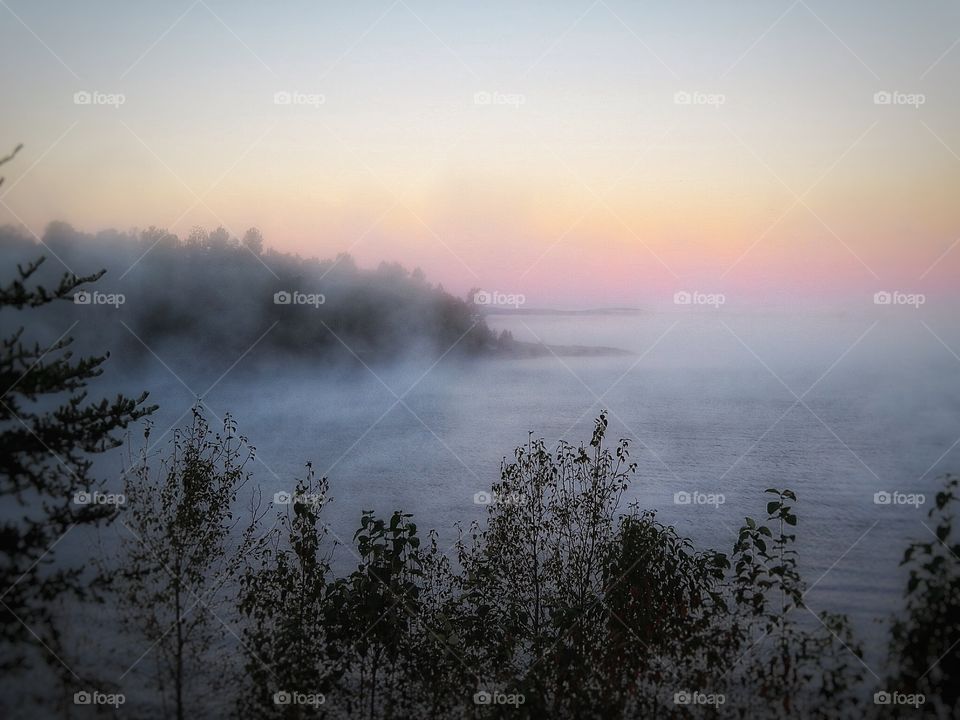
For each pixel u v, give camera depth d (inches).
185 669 277.3
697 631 264.4
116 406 265.1
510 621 288.7
